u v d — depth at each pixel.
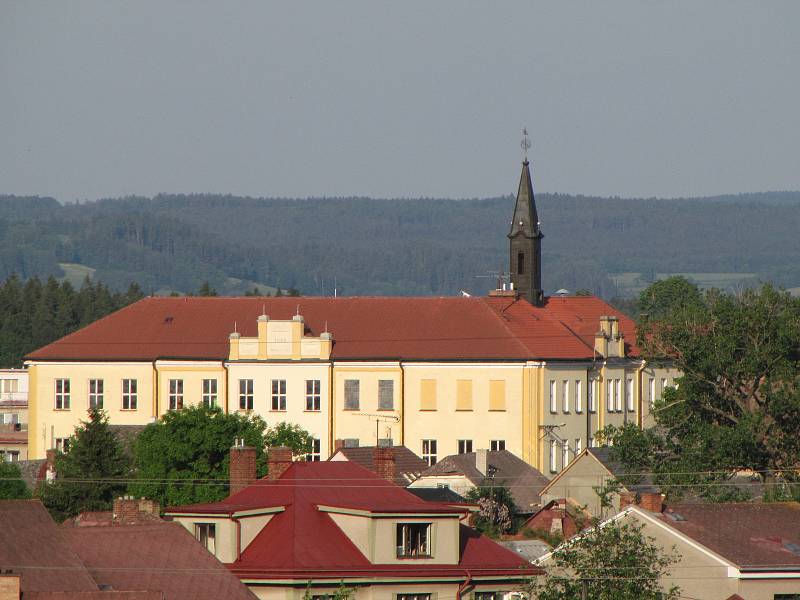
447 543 164.12
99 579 139.88
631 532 164.12
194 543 147.25
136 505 164.75
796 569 165.12
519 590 164.38
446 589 162.50
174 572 143.00
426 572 161.62
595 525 162.75
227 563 159.12
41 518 141.25
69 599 128.00
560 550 161.50
